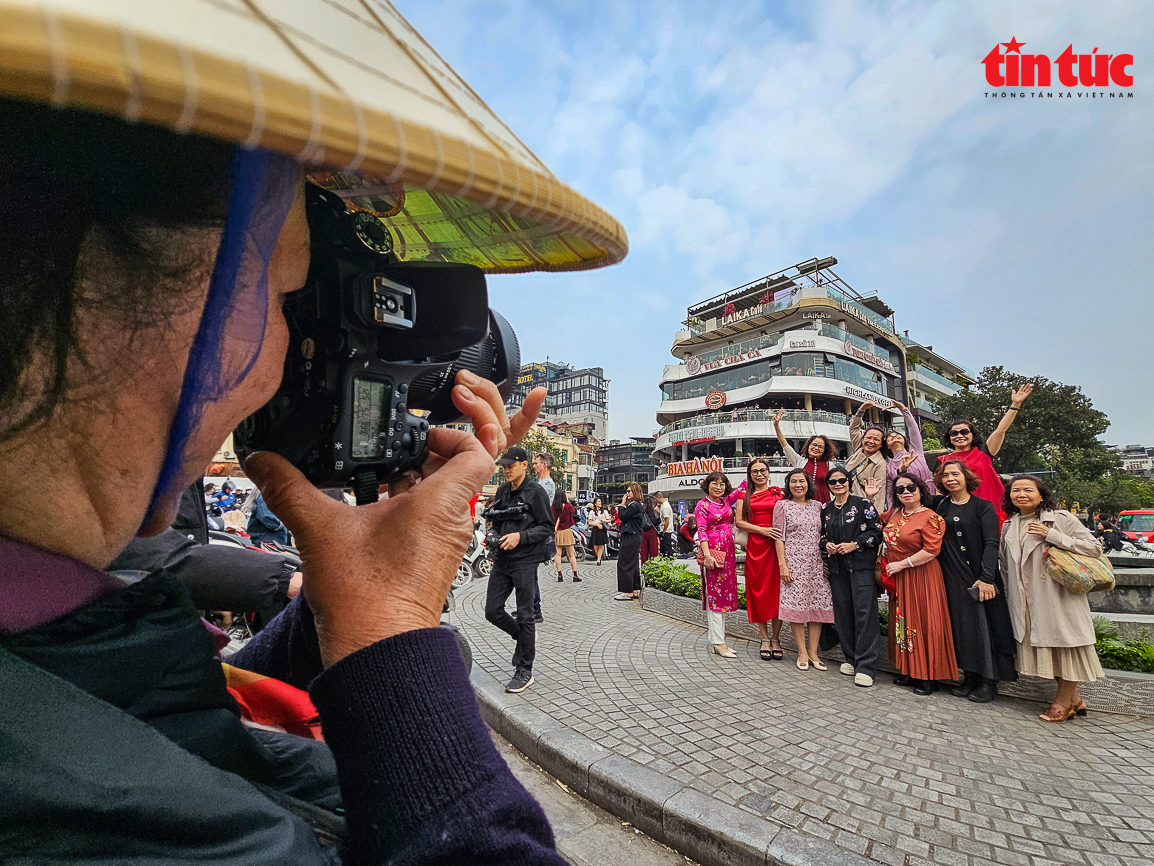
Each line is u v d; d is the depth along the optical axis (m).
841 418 32.81
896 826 2.52
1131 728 3.66
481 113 0.48
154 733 0.46
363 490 0.75
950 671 4.19
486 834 0.47
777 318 37.81
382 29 0.43
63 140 0.39
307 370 0.69
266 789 0.61
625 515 8.28
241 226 0.47
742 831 2.46
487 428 0.79
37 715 0.40
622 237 0.61
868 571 4.61
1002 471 27.28
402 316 0.72
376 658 0.53
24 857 0.37
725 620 6.10
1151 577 5.66
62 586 0.46
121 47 0.20
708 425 34.91
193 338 0.46
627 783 2.86
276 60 0.29
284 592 1.82
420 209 0.82
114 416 0.45
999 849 2.37
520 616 4.29
